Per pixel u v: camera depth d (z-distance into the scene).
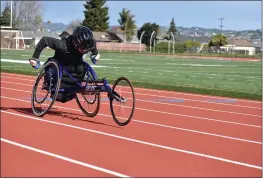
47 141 6.98
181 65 40.47
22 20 92.25
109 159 6.04
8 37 75.50
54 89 8.59
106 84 8.26
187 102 13.75
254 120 10.45
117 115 8.62
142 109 11.48
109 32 102.44
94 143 6.96
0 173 5.22
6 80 19.59
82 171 5.42
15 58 39.22
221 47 99.94
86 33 8.13
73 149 6.52
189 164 5.96
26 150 6.39
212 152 6.73
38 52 8.54
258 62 53.78
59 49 8.23
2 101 12.05
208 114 11.18
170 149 6.80
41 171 5.36
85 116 9.59
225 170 5.74
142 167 5.71
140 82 19.95
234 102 14.42
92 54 8.65
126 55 64.50
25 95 13.72
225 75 29.20
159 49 85.62
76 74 8.54
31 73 23.19
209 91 16.88
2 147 6.53
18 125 8.25
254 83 23.03
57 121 8.78
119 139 7.35
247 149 7.04
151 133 8.03
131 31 104.06
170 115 10.60
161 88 17.97
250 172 5.68
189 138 7.77
